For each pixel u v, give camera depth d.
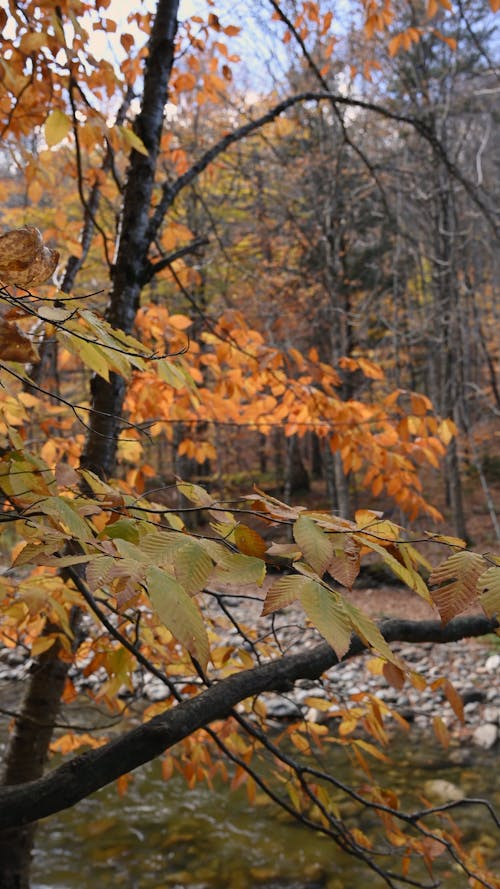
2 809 0.93
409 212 13.18
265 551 0.92
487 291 15.98
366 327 14.38
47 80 1.94
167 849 4.97
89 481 1.25
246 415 2.82
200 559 0.82
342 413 2.72
